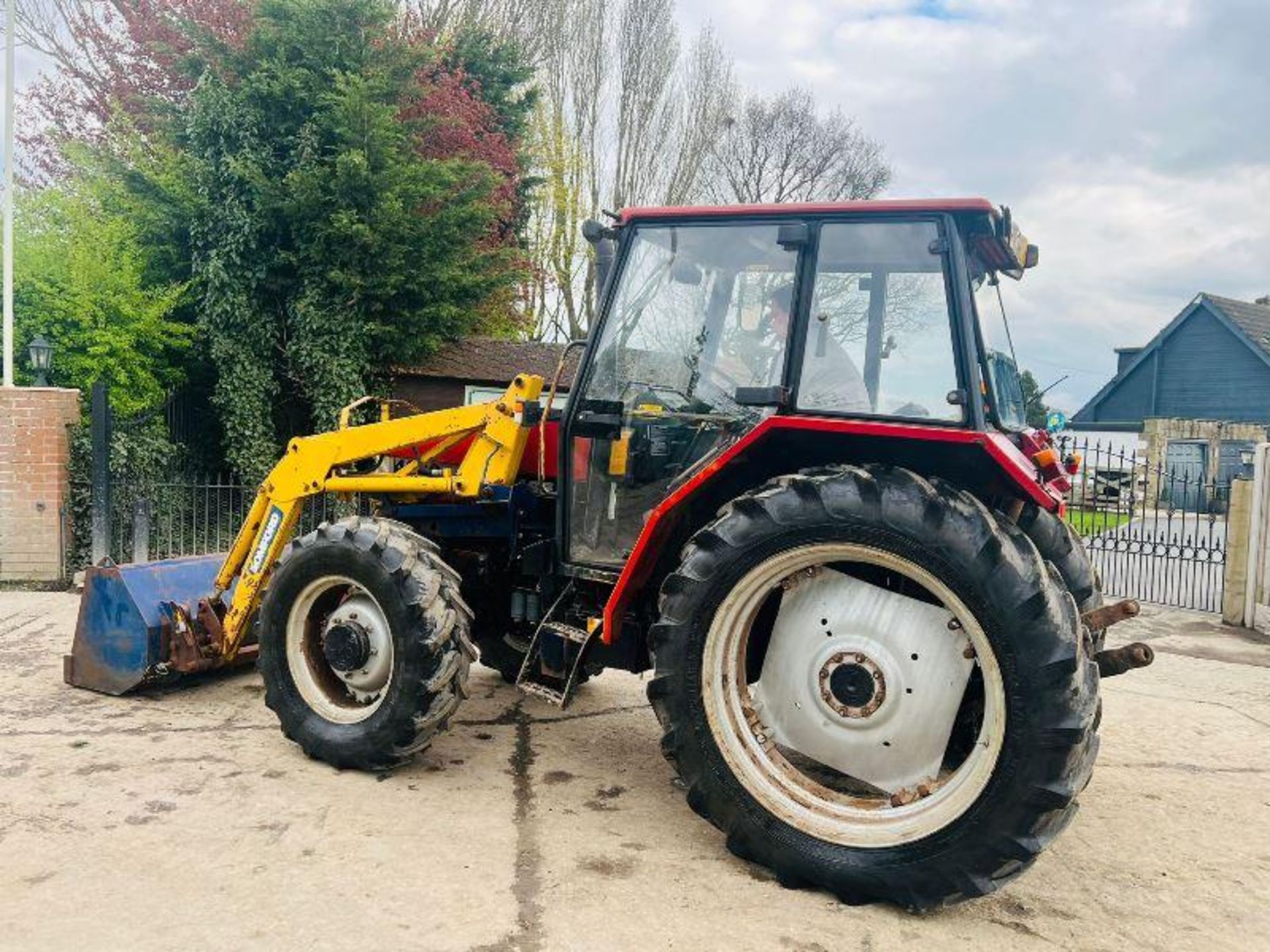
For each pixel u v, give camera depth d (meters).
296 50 11.04
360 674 3.51
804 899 2.64
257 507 4.20
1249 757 4.20
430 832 2.98
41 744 3.68
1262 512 7.58
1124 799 3.63
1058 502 3.42
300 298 10.66
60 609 6.43
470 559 4.35
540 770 3.63
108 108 14.58
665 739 2.86
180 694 4.43
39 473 7.37
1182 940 2.53
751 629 3.02
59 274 9.82
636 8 22.23
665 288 3.33
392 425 3.89
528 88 19.83
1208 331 27.25
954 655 2.69
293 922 2.39
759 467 3.09
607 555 3.46
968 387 2.78
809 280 3.02
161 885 2.55
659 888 2.67
